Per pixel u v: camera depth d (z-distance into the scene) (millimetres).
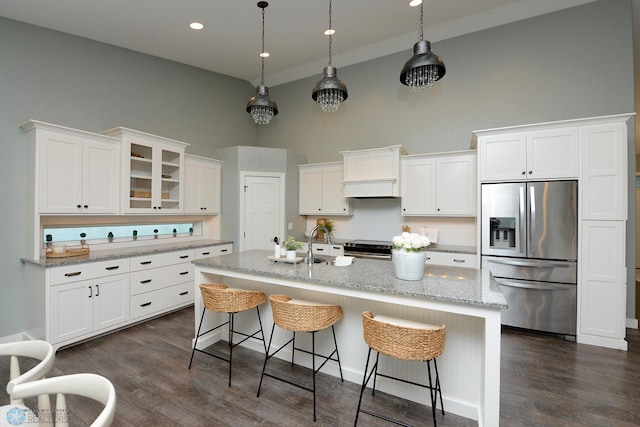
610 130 3016
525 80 3961
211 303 2498
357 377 2408
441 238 4559
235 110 5809
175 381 2439
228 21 3820
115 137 3697
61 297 2953
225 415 2043
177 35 4043
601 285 3066
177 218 4891
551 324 3266
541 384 2404
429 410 2102
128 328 3535
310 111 5742
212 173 5008
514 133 3404
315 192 5355
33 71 3367
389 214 4938
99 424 821
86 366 2672
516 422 1981
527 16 3914
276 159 5238
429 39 4488
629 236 3459
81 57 3768
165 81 4688
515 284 3393
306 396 2250
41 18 3336
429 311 2143
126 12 3449
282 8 3613
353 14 3820
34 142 3082
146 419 2002
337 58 5102
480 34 4223
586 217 3111
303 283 2312
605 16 3562
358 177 4762
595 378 2488
